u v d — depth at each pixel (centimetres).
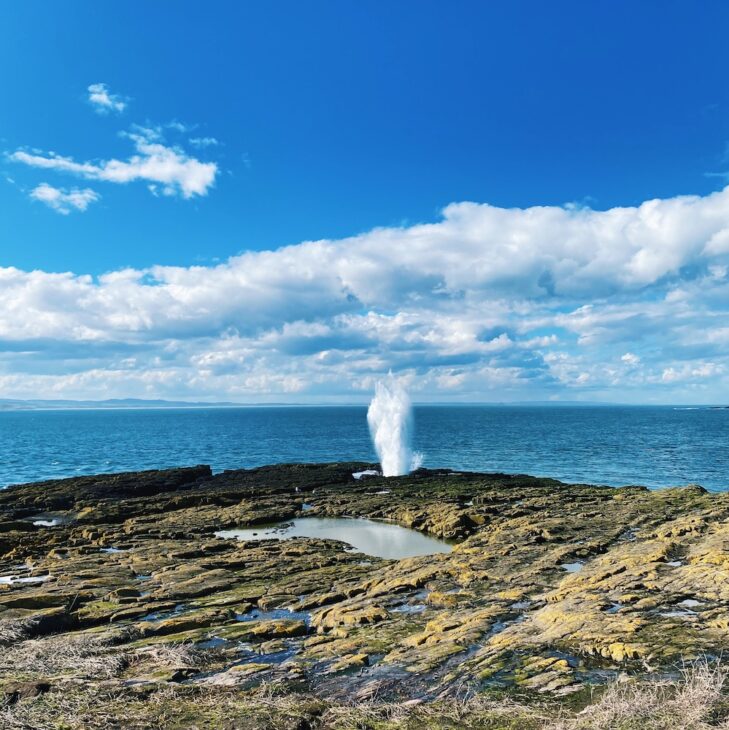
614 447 10931
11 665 1338
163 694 1105
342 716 947
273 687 1130
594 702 914
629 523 3064
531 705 934
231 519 4138
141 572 2711
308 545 3262
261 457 10344
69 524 4297
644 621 1252
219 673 1276
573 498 4219
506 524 3372
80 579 2562
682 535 2422
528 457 9331
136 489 5488
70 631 1822
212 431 18575
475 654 1221
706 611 1292
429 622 1550
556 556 2300
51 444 13300
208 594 2280
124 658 1396
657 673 996
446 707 957
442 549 3266
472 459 9081
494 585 1970
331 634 1564
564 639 1212
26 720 978
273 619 1889
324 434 16775
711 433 14738
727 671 948
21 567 3005
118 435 16600
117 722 969
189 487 5791
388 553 3170
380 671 1195
